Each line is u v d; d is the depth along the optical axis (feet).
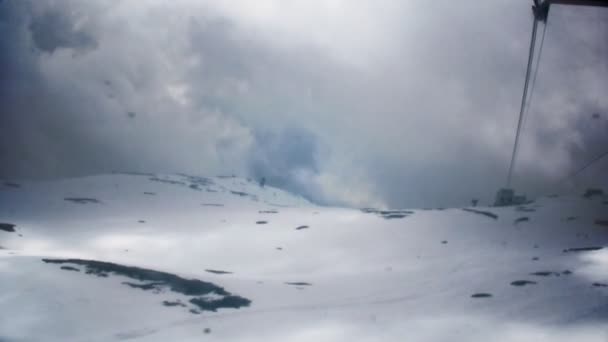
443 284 140.67
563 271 140.26
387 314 111.34
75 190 350.84
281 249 211.41
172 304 116.06
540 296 116.47
